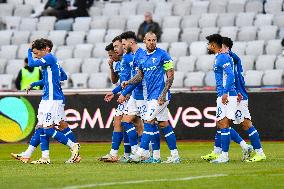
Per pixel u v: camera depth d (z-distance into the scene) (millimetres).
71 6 82500
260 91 58562
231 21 75438
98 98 61281
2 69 75500
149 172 33781
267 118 58469
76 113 61750
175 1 80438
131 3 81125
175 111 60125
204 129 59469
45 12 81812
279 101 58219
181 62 70938
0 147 57594
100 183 29125
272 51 70688
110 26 78750
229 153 47938
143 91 41656
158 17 77812
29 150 41625
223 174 32438
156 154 40625
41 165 39062
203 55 70750
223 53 39938
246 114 41156
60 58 75125
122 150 53125
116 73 44500
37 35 78875
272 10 76438
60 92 41375
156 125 40719
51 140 62125
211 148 52625
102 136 61219
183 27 76500
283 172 33344
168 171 34250
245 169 35031
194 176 31656
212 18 75875
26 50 77188
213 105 59250
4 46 77750
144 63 40062
